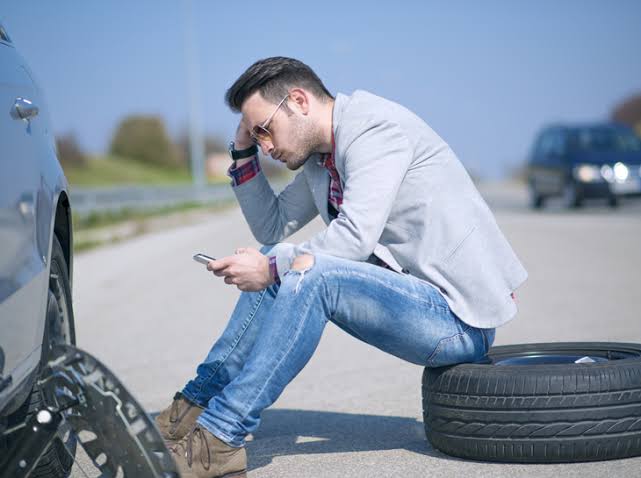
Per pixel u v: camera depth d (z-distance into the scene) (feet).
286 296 9.53
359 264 9.75
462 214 10.23
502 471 10.08
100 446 7.92
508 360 12.02
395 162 10.02
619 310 22.67
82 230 73.20
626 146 65.87
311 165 11.06
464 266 10.10
